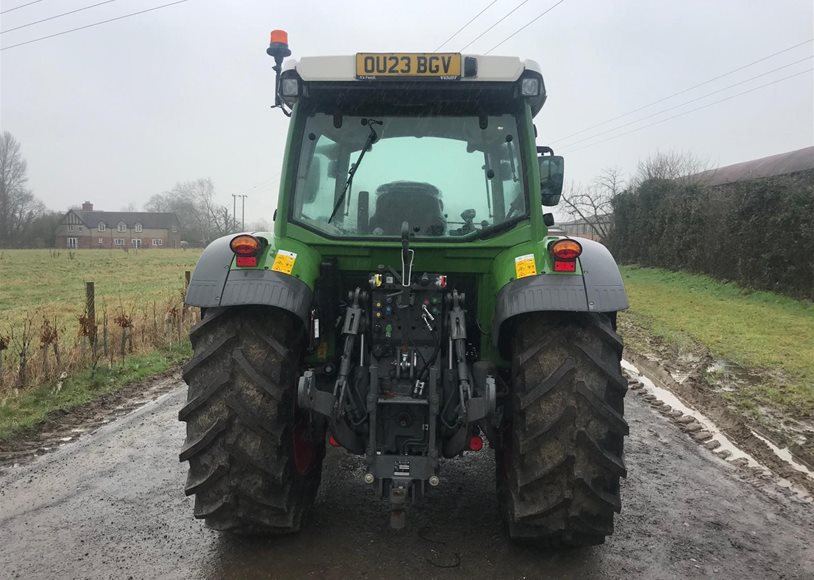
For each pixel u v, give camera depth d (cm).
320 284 315
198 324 290
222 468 277
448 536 323
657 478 412
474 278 336
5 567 288
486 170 327
